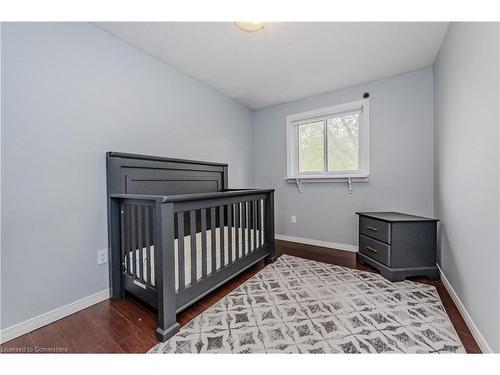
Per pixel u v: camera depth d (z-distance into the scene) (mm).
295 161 3346
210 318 1436
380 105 2598
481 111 1182
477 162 1232
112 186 1707
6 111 1261
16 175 1294
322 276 2061
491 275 1074
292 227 3330
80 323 1403
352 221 2826
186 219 2443
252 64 2258
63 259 1484
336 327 1331
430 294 1717
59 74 1478
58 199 1466
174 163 2219
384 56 2117
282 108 3381
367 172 2684
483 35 1150
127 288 1663
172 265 1318
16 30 1304
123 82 1855
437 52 2049
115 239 1700
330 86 2777
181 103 2402
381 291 1771
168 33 1766
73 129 1543
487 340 1104
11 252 1276
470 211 1330
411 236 1977
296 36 1812
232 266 1861
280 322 1386
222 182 2883
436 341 1207
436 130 2180
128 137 1893
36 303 1362
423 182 2377
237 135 3287
